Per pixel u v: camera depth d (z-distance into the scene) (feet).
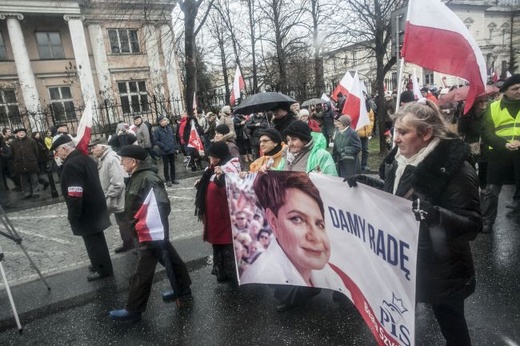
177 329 10.69
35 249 19.30
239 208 10.67
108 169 16.38
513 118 14.11
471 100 9.34
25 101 74.95
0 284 15.01
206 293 12.60
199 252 16.19
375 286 7.36
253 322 10.64
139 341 10.32
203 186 12.69
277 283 10.50
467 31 9.39
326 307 11.03
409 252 6.31
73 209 13.32
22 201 31.86
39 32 80.07
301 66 67.26
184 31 42.63
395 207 6.42
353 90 22.54
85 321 11.68
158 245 11.18
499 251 13.65
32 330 11.47
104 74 81.10
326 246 8.93
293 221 9.61
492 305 10.39
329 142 41.37
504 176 14.76
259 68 76.07
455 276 6.43
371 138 47.57
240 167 12.46
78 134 13.89
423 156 6.39
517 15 117.80
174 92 84.48
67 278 14.79
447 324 6.88
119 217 16.94
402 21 15.28
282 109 16.55
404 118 6.43
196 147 34.22
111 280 14.25
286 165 11.48
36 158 32.76
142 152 12.05
